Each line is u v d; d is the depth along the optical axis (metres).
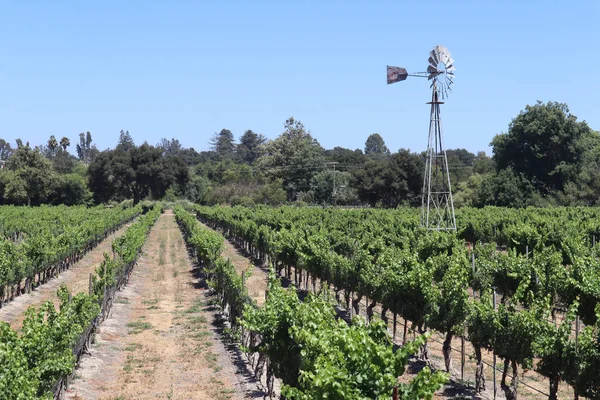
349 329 10.70
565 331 13.98
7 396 10.86
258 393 17.19
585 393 13.30
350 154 148.88
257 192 110.81
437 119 43.19
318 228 48.47
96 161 114.75
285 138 129.12
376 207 96.69
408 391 9.59
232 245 59.00
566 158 81.75
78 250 43.41
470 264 26.31
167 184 116.88
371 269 22.56
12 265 28.03
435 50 42.69
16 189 93.75
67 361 14.20
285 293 16.11
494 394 16.22
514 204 78.62
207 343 22.61
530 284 22.27
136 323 25.77
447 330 17.88
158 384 17.97
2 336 13.03
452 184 105.38
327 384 9.63
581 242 32.84
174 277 39.06
